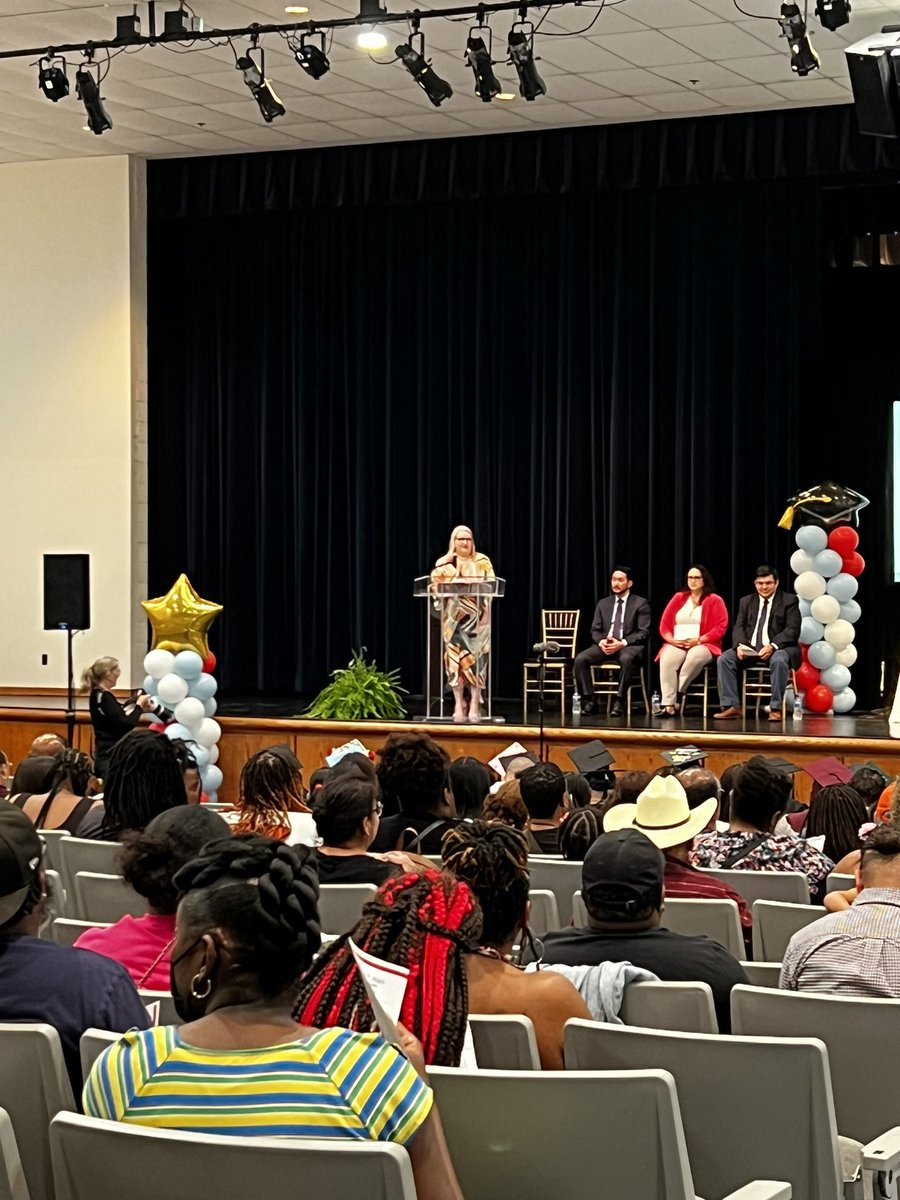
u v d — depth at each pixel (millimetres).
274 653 14492
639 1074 2271
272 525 14422
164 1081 1955
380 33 10086
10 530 13719
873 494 13227
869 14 9781
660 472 13547
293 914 2010
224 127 12648
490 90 9406
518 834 3117
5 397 13734
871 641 13211
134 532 13516
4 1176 2104
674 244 13391
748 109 12188
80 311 13555
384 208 14039
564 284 13594
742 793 5301
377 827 4645
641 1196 2297
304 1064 1948
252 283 14344
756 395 13266
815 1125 2602
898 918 3416
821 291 12961
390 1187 1791
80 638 13562
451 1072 2350
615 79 11320
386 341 14055
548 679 13219
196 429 14422
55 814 5934
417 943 2490
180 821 3283
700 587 12289
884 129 8938
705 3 9586
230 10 9797
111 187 13469
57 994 2568
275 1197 1820
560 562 13766
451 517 14070
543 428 13766
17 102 11797
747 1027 3086
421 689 14203
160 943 3242
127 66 10961
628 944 3271
